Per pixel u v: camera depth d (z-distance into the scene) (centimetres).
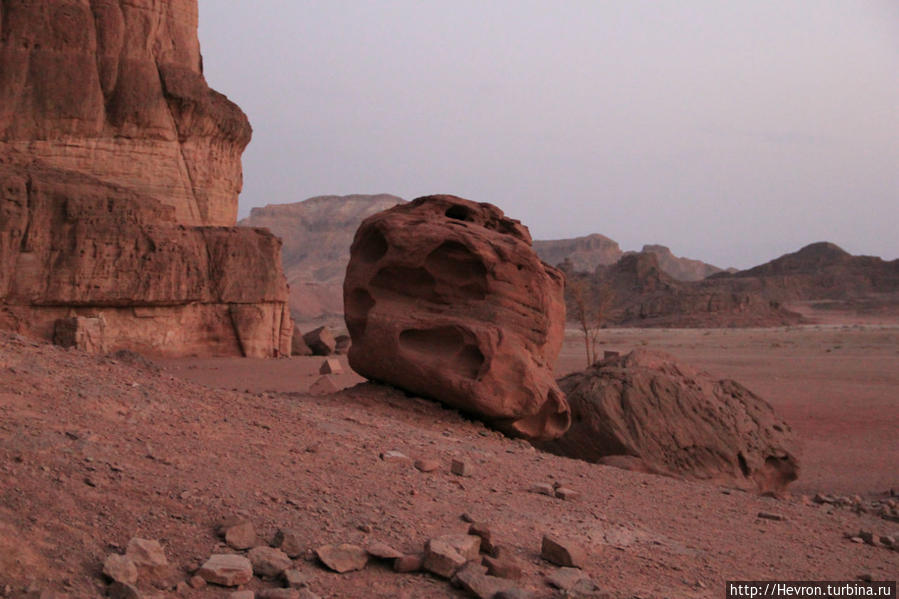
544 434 1253
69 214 3114
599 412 1406
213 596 415
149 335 3434
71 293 3108
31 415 596
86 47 3525
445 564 484
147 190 3738
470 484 741
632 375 1463
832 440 2078
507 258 1214
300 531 518
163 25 3903
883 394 3136
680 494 914
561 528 641
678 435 1385
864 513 1080
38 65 3400
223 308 3756
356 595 443
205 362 3372
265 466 645
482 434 1154
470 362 1196
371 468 720
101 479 515
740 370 4444
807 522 874
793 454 1437
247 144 4316
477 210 1379
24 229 3020
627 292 17562
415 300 1274
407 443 886
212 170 4072
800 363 5016
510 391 1179
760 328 12738
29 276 3016
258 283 3834
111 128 3619
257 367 3247
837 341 8019
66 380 717
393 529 557
